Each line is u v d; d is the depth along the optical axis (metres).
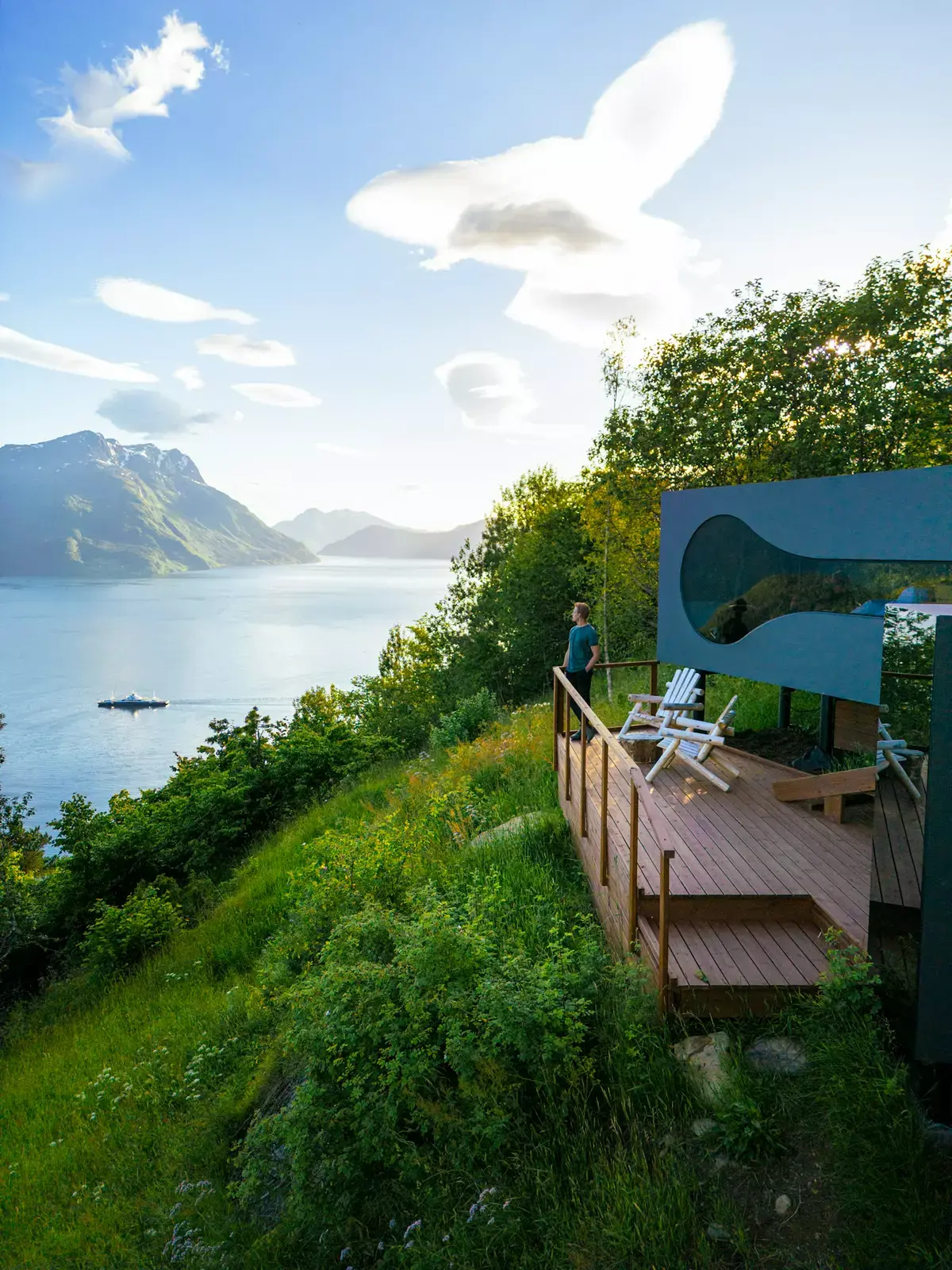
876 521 6.45
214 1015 8.06
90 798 106.25
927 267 17.36
